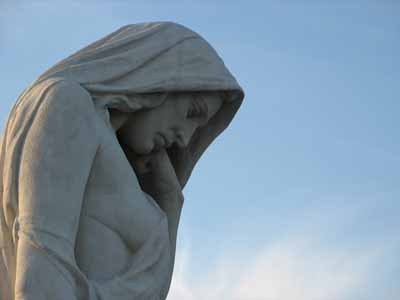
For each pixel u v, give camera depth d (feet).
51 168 33.40
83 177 33.94
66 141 33.76
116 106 35.70
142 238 34.99
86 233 34.40
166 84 36.14
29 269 32.35
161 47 36.45
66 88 34.32
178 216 38.47
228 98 37.88
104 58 35.76
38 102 34.22
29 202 33.14
